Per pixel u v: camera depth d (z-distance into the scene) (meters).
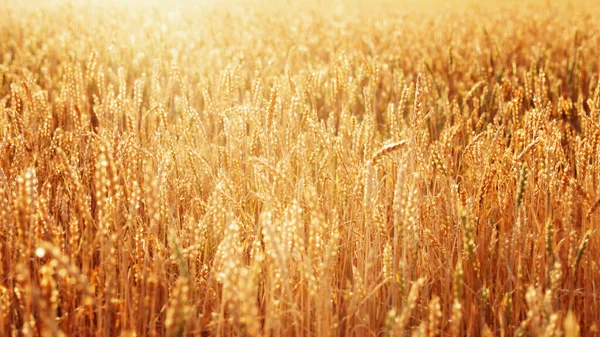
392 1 15.24
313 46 5.81
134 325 1.81
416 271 2.01
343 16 9.48
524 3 13.20
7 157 2.26
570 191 1.90
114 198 1.73
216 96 2.88
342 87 2.99
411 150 1.98
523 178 1.85
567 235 1.93
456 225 2.00
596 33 6.19
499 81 3.78
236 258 1.85
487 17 8.99
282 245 1.78
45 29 6.85
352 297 1.77
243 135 2.36
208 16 7.28
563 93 3.88
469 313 1.95
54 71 4.73
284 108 2.78
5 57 4.91
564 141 2.80
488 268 2.03
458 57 4.54
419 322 1.93
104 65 4.44
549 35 6.48
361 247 2.01
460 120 2.65
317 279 1.82
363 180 2.01
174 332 1.54
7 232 1.88
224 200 2.10
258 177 2.11
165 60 4.22
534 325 1.64
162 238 2.10
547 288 1.83
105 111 2.64
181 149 2.38
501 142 2.24
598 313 1.95
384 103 3.75
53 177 2.24
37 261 1.94
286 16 8.87
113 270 1.81
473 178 2.19
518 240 1.91
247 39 5.41
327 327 1.73
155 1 10.88
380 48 5.50
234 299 1.69
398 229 1.76
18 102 2.55
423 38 6.07
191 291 1.87
